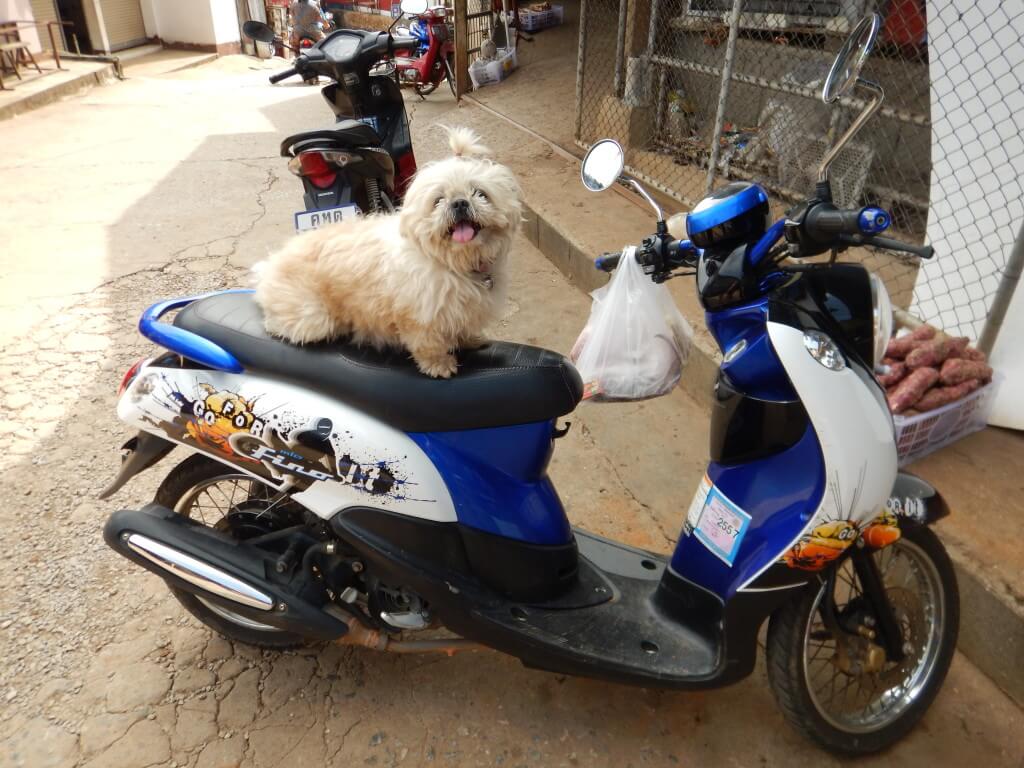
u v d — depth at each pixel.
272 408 2.03
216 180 6.78
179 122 8.86
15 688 2.31
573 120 7.45
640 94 6.21
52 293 4.70
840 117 4.77
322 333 2.00
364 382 1.98
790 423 1.85
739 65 5.81
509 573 2.11
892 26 4.71
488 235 1.81
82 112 9.36
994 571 2.33
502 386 1.98
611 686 2.35
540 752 2.15
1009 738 2.18
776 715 2.26
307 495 2.08
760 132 5.48
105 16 13.51
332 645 2.48
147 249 5.36
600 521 3.01
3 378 3.84
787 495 1.88
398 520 2.04
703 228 1.86
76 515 3.00
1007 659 2.28
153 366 2.18
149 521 2.19
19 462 3.27
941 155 3.23
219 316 2.14
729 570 1.99
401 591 2.18
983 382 2.94
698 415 3.63
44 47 12.09
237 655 2.44
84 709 2.26
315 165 3.91
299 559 2.19
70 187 6.62
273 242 5.47
